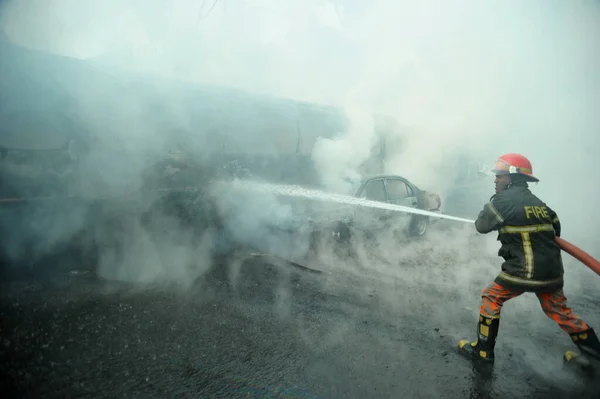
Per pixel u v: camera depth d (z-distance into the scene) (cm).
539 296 258
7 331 247
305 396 215
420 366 254
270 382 226
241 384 222
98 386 209
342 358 257
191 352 250
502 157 267
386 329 304
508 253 252
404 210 467
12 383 202
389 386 229
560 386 239
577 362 257
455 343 288
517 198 248
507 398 224
